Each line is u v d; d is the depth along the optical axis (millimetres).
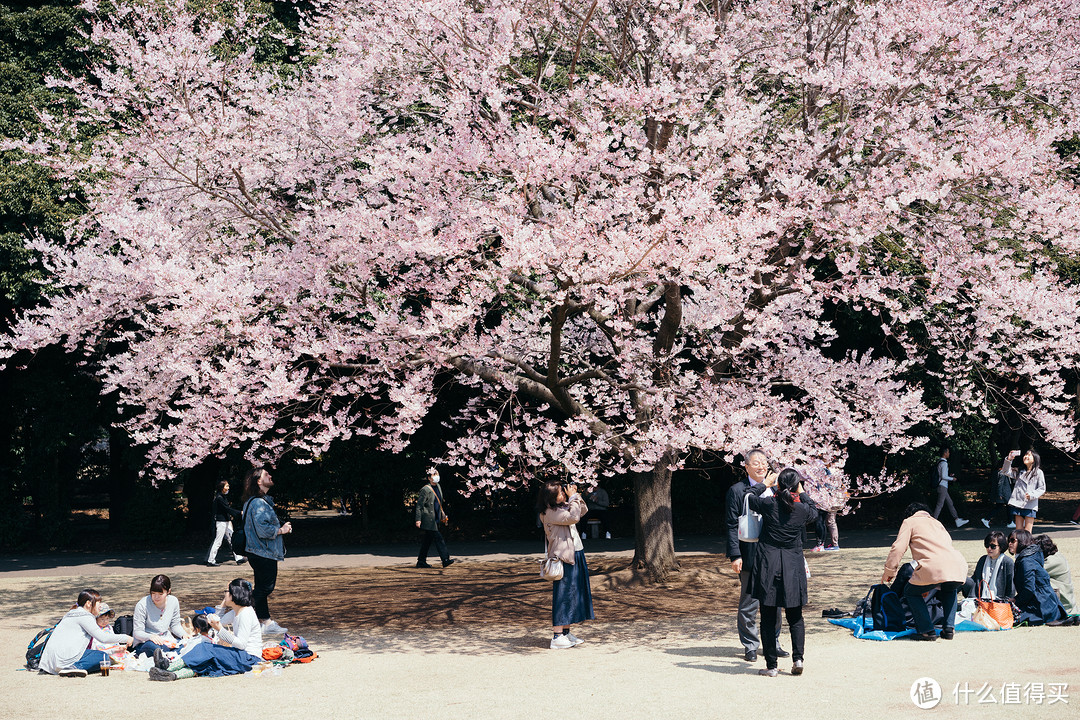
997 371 10211
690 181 8641
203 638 7453
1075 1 9297
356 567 15000
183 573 14469
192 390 10523
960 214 9344
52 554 17531
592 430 10844
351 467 18812
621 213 8297
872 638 7777
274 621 9352
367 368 9797
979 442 17922
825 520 14875
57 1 15094
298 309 9414
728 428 8883
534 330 12125
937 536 7652
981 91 9727
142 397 9969
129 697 6531
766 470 6801
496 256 8305
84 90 9555
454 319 7566
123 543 18453
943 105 8969
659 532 11695
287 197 10953
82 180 10375
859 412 9766
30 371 17328
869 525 18891
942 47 8922
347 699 6219
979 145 8336
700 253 7457
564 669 7023
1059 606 8328
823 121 10195
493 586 12141
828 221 8586
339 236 8961
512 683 6559
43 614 10773
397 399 8672
